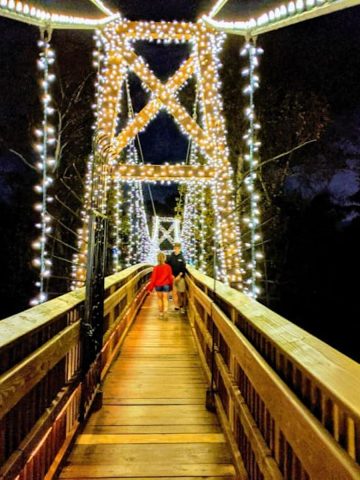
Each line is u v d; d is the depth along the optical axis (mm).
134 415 3365
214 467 2553
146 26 7535
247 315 2127
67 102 13453
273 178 13984
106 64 7598
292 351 1321
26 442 1775
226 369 3051
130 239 11406
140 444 2844
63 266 13438
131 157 10328
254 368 1845
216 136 7492
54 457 2363
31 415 1962
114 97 7578
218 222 7020
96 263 3412
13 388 1518
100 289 3623
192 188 12617
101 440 2896
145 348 5770
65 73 13148
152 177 7906
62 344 2354
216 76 7555
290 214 14766
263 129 13781
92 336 3221
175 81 8062
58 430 2471
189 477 2436
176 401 3703
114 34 7531
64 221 13664
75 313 2955
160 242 31484
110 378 4379
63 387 2594
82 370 2994
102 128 7379
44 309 2178
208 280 5055
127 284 6797
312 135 13766
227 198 7141
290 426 1254
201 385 4164
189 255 12508
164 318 8211
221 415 3014
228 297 3016
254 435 1946
